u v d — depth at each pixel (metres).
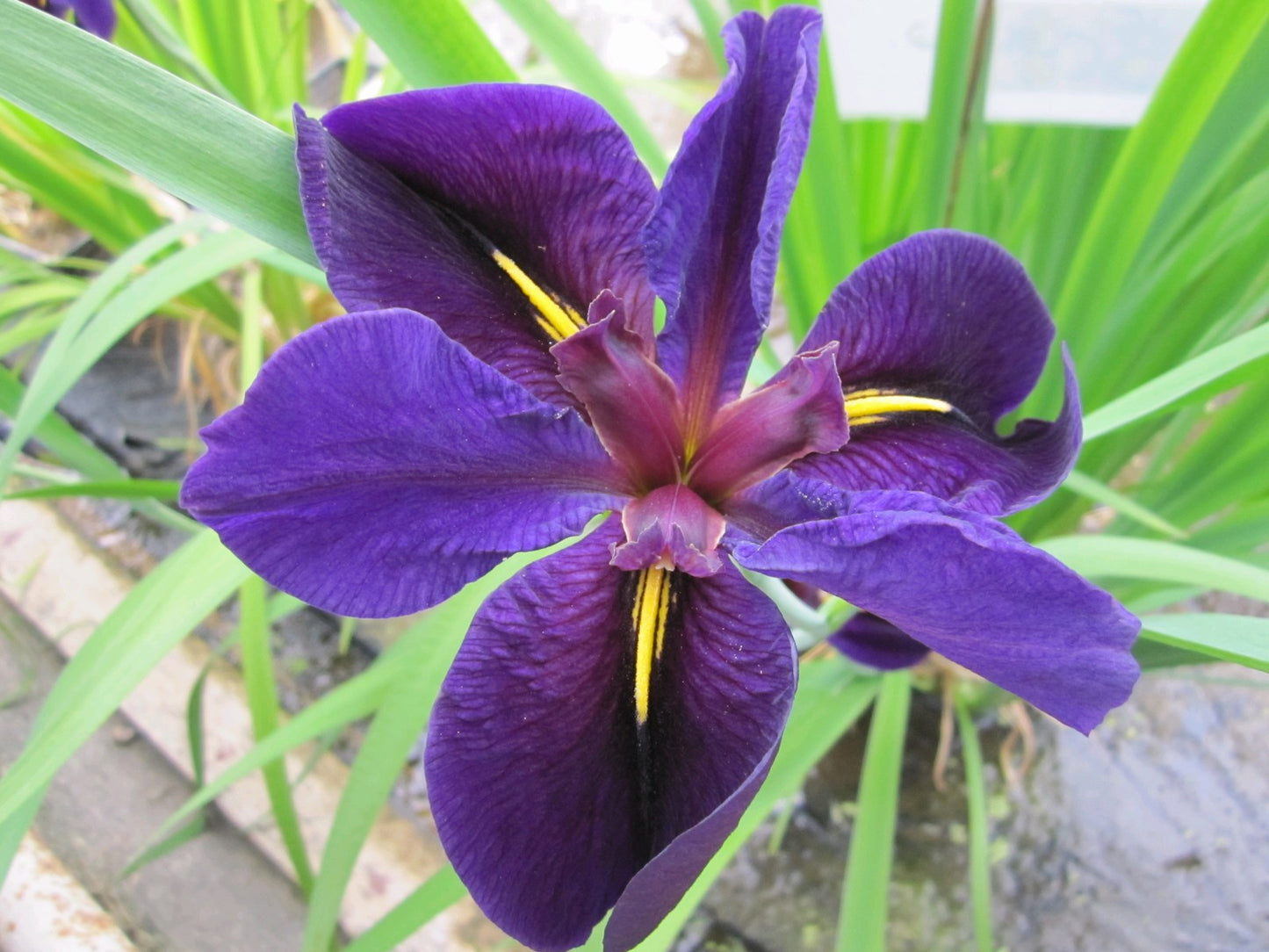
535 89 0.14
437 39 0.18
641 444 0.15
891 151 0.37
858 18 0.22
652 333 0.16
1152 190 0.23
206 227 0.25
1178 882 0.30
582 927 0.13
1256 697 0.34
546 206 0.15
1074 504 0.33
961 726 0.31
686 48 0.53
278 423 0.11
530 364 0.15
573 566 0.15
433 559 0.13
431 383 0.12
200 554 0.20
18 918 0.28
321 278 0.23
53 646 0.36
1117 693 0.11
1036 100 0.23
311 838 0.32
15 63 0.13
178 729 0.34
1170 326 0.28
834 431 0.15
